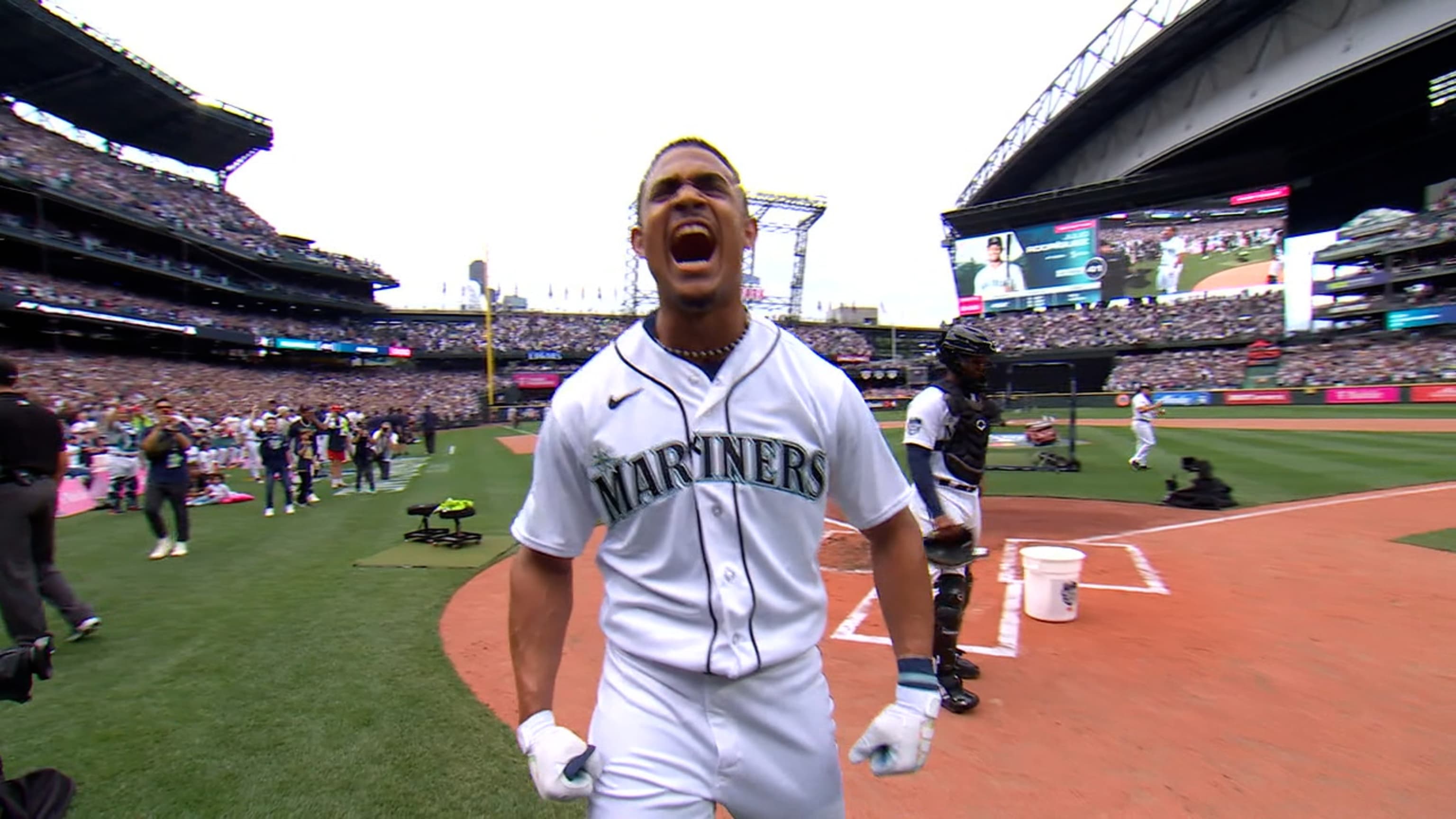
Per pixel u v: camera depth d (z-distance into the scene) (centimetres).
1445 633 473
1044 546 582
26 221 3089
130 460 1136
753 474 146
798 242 6688
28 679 251
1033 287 5138
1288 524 824
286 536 874
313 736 341
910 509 164
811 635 155
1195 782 304
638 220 155
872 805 292
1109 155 5028
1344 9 3275
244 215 4769
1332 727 350
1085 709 373
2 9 3005
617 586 154
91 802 287
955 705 371
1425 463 1319
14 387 431
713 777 145
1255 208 4434
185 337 3722
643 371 149
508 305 6819
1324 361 3897
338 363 5050
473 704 377
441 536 822
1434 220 4416
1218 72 3966
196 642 477
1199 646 457
